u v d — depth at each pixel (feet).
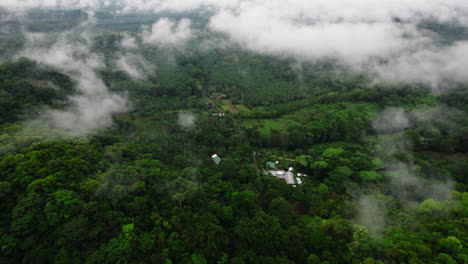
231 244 214.07
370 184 325.83
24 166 232.53
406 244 189.67
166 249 197.36
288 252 200.64
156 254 193.16
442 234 205.77
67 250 184.44
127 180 258.37
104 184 241.35
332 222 226.38
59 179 228.84
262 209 280.72
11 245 175.83
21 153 257.75
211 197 269.03
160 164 322.55
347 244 204.23
